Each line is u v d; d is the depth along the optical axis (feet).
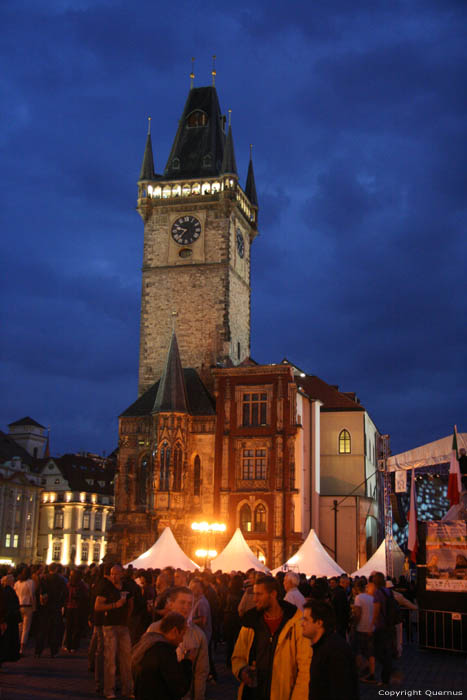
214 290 302.25
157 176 320.70
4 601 79.15
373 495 326.24
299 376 313.32
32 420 530.68
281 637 42.70
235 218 317.63
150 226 313.53
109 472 525.34
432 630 120.67
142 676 37.63
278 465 258.78
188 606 45.44
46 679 84.74
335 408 301.43
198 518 262.67
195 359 297.53
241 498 260.21
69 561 466.29
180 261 307.37
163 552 148.46
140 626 86.43
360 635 87.15
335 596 93.15
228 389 270.46
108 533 269.44
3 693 74.33
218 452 266.36
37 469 488.85
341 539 275.39
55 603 104.78
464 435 129.39
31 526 469.98
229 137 313.12
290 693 41.81
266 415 265.75
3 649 82.74
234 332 307.99
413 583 156.97
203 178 309.83
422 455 139.54
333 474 296.92
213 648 122.11
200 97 334.44
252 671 44.39
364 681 88.17
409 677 93.35
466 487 133.49
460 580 119.55
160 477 259.60
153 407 275.59
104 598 74.64
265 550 254.47
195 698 63.93
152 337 303.89
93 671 90.53
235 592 98.32
